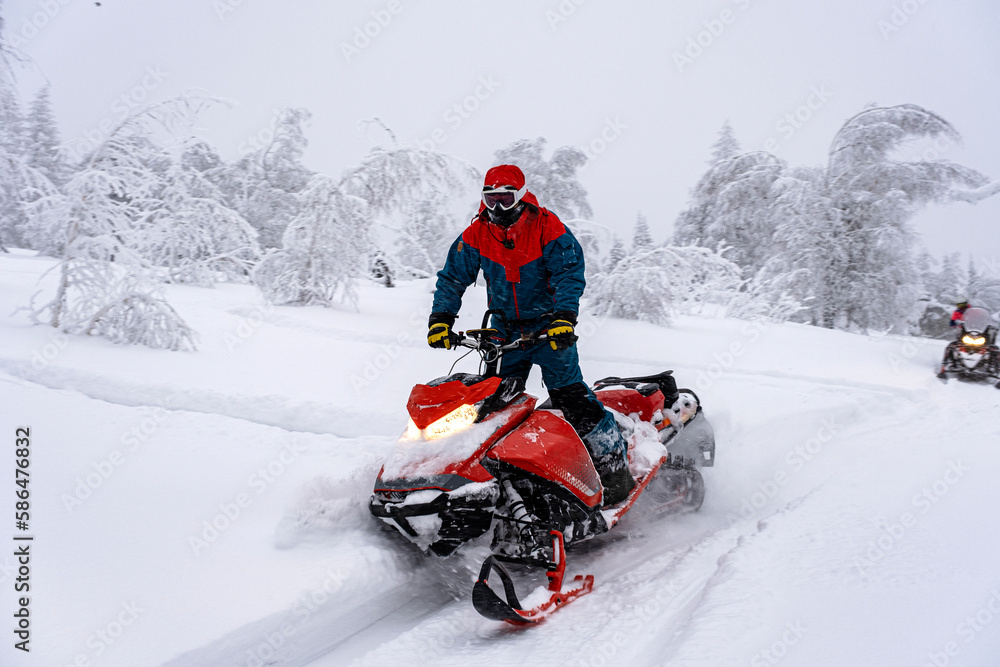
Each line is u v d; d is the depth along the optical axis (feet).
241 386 19.54
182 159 31.73
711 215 79.20
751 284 48.26
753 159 69.82
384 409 18.54
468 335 10.53
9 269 38.60
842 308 62.28
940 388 27.55
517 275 10.68
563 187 62.08
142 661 6.98
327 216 37.70
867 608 7.72
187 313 31.65
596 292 43.21
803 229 61.93
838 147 62.23
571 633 8.32
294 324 31.68
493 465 9.84
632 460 12.46
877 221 60.59
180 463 13.29
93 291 23.63
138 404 17.57
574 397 11.03
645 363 28.07
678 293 41.27
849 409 21.88
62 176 25.38
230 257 33.45
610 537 12.46
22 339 22.07
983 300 89.61
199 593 8.43
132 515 10.66
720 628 7.25
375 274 53.78
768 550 9.82
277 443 15.02
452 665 7.72
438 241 52.95
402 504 9.30
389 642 8.25
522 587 10.19
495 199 10.12
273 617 8.09
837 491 13.34
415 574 10.09
